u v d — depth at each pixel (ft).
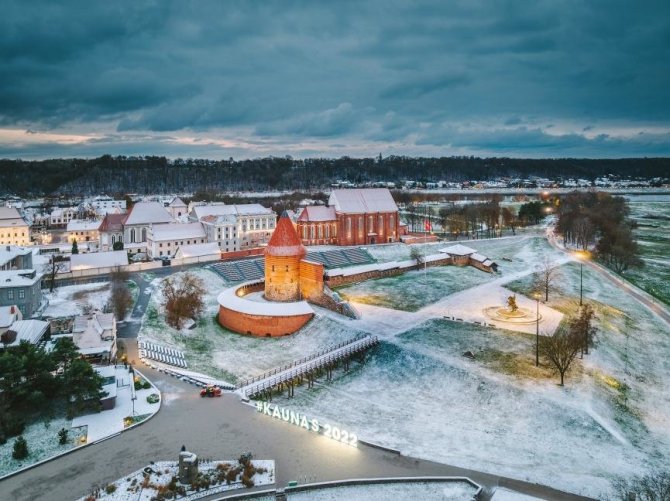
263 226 625.00
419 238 647.97
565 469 188.85
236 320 358.23
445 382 264.93
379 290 430.61
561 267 515.50
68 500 161.48
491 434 216.33
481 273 495.00
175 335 342.44
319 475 175.63
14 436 202.18
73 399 227.81
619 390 264.52
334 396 257.96
